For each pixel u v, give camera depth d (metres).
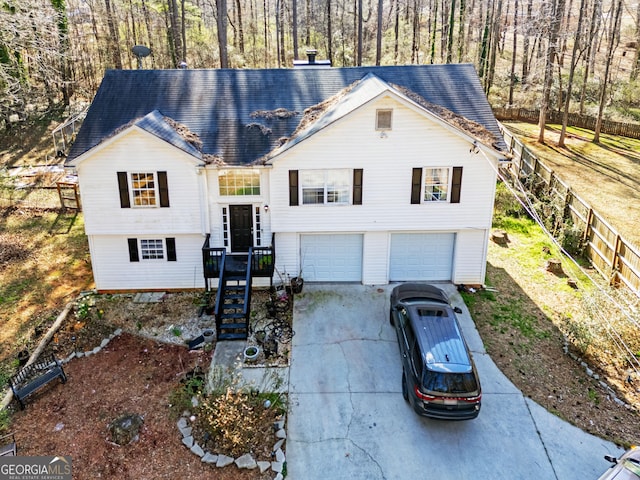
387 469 10.59
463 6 44.34
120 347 14.55
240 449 10.81
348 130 15.98
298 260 18.03
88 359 13.94
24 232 22.16
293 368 13.71
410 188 16.81
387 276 18.28
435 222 17.30
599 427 11.75
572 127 40.19
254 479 10.20
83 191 16.27
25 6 20.17
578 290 17.78
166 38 42.75
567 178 28.16
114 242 17.16
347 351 14.47
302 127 17.27
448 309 13.53
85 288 18.09
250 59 44.84
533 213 19.98
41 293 17.61
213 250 16.34
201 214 16.77
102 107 17.66
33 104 37.22
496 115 44.47
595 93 43.16
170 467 10.38
